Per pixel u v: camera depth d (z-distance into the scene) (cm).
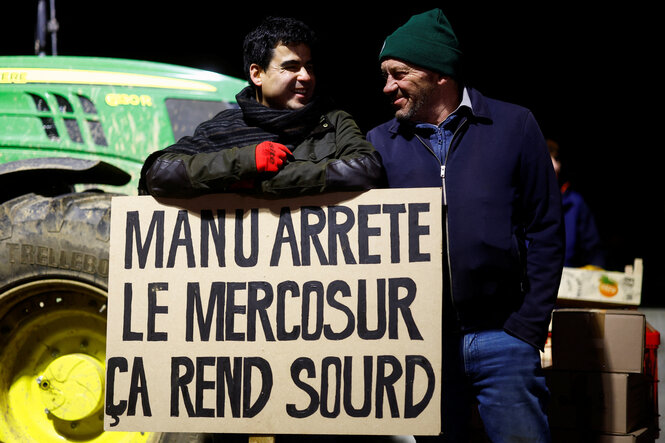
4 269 311
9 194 359
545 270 243
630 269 390
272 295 239
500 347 240
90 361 310
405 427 230
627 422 303
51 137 373
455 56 249
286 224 240
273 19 254
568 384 309
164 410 241
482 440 298
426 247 233
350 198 237
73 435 316
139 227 247
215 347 240
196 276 243
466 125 248
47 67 383
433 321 231
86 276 309
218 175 234
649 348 343
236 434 257
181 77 389
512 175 243
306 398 235
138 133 374
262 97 259
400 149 255
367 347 233
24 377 320
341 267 236
